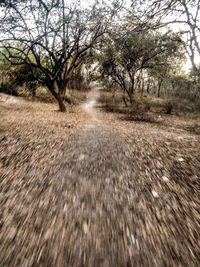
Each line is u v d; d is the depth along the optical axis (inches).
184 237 52.7
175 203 71.5
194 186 86.1
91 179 91.7
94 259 44.1
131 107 621.9
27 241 49.3
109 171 102.9
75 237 51.4
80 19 305.0
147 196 76.7
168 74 713.0
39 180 87.9
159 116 467.5
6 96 513.0
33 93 597.6
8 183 83.2
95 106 719.7
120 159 124.2
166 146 164.9
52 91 421.4
